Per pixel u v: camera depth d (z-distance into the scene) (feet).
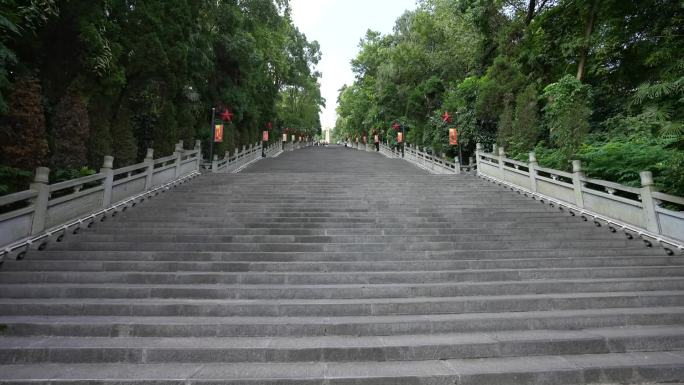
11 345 14.43
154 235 26.81
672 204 29.76
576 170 35.47
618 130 43.88
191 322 16.22
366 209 34.81
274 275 21.07
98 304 17.54
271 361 14.25
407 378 12.91
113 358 14.08
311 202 37.27
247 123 92.68
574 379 13.44
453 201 38.52
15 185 26.94
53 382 12.42
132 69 41.11
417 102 94.38
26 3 26.76
